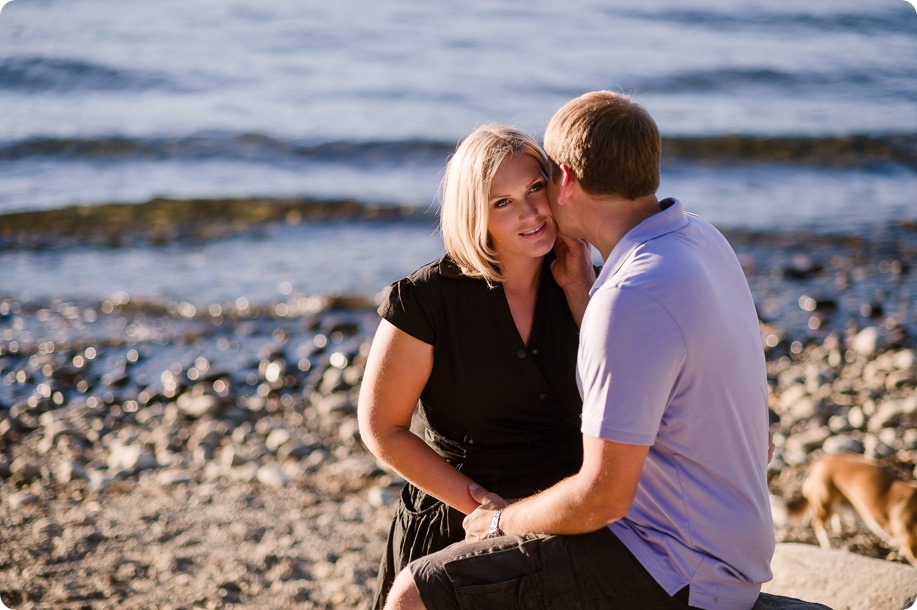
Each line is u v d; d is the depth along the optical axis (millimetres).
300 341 10844
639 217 2945
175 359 10289
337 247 14125
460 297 3291
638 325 2654
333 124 20562
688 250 2805
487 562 2951
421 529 3541
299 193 16172
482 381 3328
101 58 24469
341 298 11938
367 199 15922
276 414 8914
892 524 5762
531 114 21781
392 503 6762
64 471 7152
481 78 24719
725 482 2811
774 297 11984
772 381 9406
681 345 2664
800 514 6281
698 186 17203
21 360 10094
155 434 8281
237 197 15555
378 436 3357
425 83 24172
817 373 9344
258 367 10086
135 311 11617
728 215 15414
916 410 8219
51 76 23234
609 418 2639
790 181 17516
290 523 6305
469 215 3184
